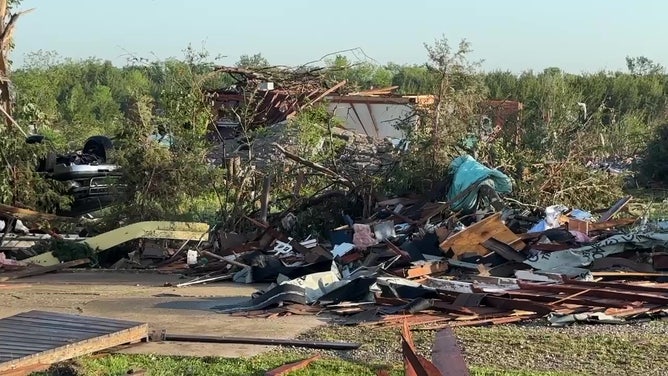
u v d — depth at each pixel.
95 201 16.53
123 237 14.66
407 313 9.50
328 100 25.75
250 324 9.27
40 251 14.90
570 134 17.64
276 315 9.67
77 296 11.30
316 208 15.20
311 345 8.17
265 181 15.10
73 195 16.25
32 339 7.66
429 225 13.60
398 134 25.56
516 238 12.26
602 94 40.12
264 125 22.95
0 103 17.61
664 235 11.97
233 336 8.59
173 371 7.26
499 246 12.19
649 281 11.01
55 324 8.26
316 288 10.53
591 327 8.79
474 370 7.17
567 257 11.81
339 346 8.09
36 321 8.39
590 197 16.31
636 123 32.31
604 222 13.72
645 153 27.02
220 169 15.94
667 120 31.61
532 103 20.03
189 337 8.46
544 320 9.08
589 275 11.00
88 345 7.65
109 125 35.31
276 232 14.21
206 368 7.36
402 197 15.14
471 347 7.99
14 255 15.02
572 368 7.29
